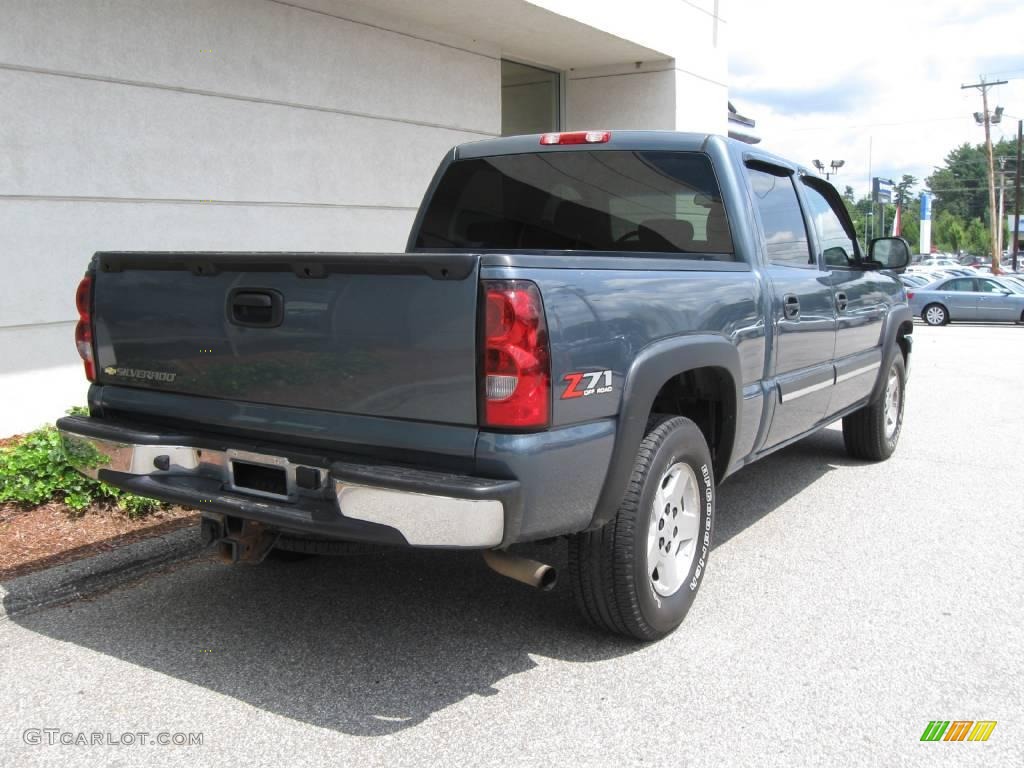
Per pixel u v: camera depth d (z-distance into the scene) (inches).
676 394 166.2
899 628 150.9
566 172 187.6
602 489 126.4
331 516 119.2
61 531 185.5
